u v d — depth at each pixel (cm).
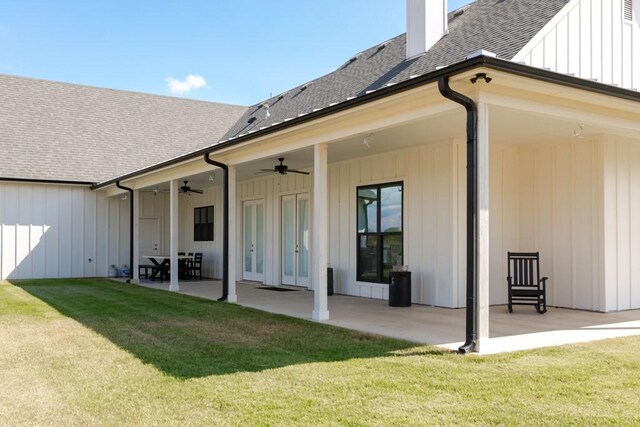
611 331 690
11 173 1639
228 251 1058
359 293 1127
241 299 1081
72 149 1816
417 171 993
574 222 923
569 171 933
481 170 570
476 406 393
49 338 668
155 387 451
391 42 1285
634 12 895
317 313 802
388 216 1064
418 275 989
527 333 675
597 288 888
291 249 1365
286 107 1470
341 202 1187
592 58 833
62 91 2000
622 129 742
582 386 437
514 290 880
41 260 1692
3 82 1914
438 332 690
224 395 426
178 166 1219
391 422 364
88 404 411
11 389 452
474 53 521
